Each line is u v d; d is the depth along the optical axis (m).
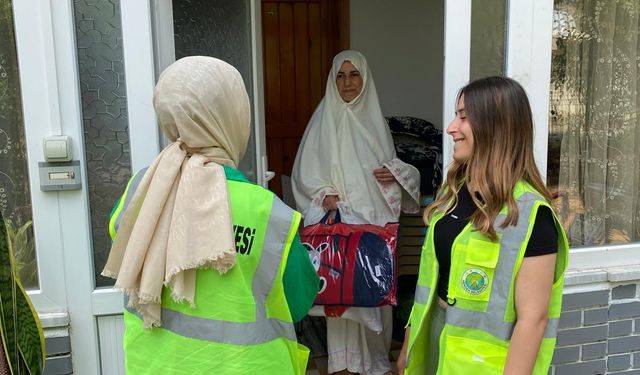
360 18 3.73
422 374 1.59
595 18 2.23
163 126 1.17
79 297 1.87
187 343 1.12
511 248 1.30
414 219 2.94
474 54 2.03
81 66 1.81
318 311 2.19
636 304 2.31
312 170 2.60
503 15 2.03
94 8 1.80
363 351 2.54
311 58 3.87
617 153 2.34
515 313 1.32
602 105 2.29
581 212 2.33
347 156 2.56
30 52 1.75
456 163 1.52
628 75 2.30
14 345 1.47
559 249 1.37
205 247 1.06
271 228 1.14
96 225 1.88
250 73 2.27
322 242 2.19
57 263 1.84
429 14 3.79
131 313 1.21
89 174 1.86
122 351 1.93
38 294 1.84
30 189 1.81
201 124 1.14
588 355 2.29
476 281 1.34
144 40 1.81
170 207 1.11
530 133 1.37
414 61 3.82
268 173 2.38
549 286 1.30
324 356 2.91
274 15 3.78
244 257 1.12
